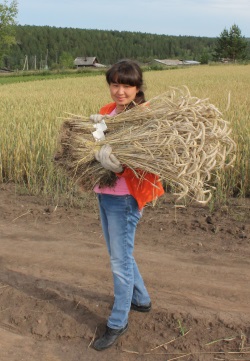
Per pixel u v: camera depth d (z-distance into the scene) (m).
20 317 3.50
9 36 59.88
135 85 2.89
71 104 12.63
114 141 2.78
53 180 6.57
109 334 3.14
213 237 4.83
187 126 2.66
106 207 2.97
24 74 50.19
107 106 3.15
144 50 139.38
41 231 5.09
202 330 3.25
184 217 5.41
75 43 127.06
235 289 3.78
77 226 5.21
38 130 8.40
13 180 7.24
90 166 2.93
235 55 80.00
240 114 9.20
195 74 33.31
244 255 4.40
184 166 2.62
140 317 3.39
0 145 7.71
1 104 14.07
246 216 5.41
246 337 3.16
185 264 4.22
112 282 3.95
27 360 3.08
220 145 2.90
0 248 4.66
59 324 3.41
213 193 6.10
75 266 4.23
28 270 4.18
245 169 6.28
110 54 129.62
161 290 3.79
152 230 5.03
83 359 3.09
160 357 3.06
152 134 2.70
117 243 2.99
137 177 2.77
